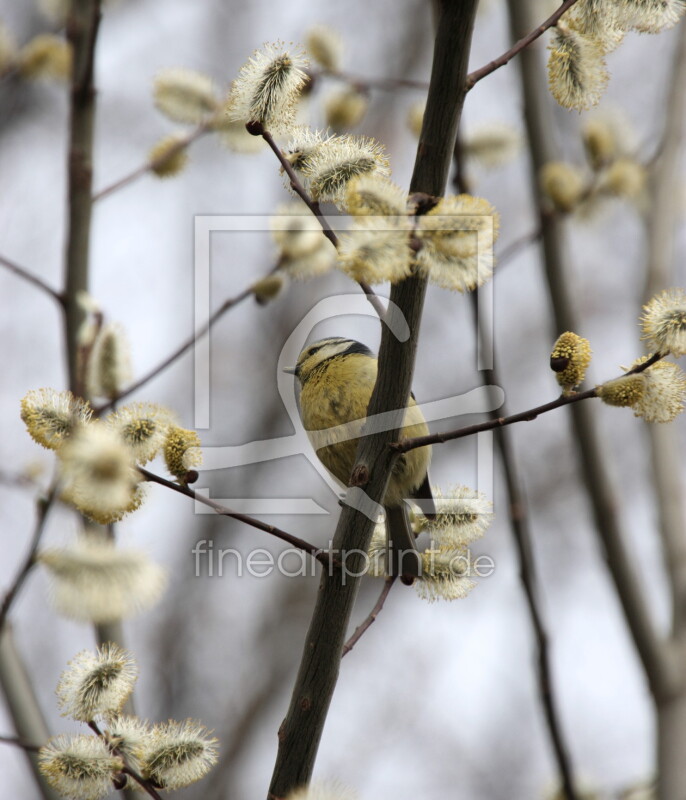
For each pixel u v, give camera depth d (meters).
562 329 8.24
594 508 7.97
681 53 9.34
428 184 4.56
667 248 8.80
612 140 8.62
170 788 4.69
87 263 7.79
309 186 4.78
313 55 8.08
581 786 7.31
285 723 4.85
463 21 4.54
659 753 7.32
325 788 4.13
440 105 4.57
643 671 7.66
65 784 4.57
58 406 4.32
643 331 4.37
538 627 7.18
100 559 4.48
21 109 13.22
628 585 7.78
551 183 8.10
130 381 6.76
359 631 5.30
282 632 15.73
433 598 5.35
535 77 8.66
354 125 8.04
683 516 8.38
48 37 8.35
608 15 4.77
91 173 7.97
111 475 4.04
